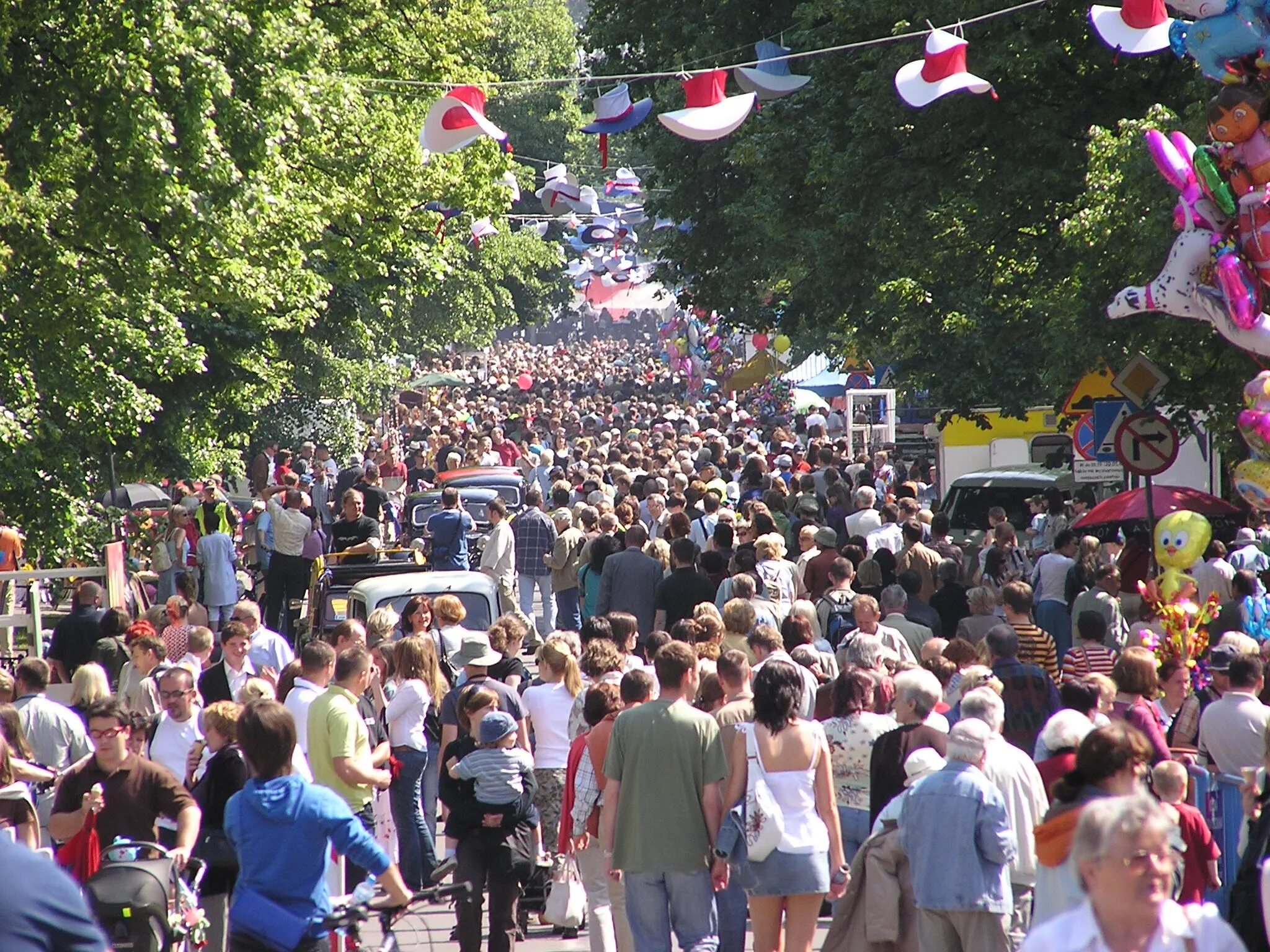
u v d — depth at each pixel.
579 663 39.50
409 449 166.12
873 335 94.69
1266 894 20.19
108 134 54.88
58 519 68.75
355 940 24.55
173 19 55.28
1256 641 43.75
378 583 56.06
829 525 75.88
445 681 41.53
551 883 34.22
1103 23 41.28
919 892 26.25
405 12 102.19
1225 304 40.88
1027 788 28.11
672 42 116.94
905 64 70.25
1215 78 40.12
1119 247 55.59
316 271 96.00
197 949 27.39
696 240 124.00
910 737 30.33
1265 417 41.31
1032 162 70.62
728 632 41.50
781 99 86.25
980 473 88.00
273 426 129.38
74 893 11.76
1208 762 33.31
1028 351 83.88
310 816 22.95
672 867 29.14
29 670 37.53
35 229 59.50
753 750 29.03
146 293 64.12
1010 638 36.38
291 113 62.50
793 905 29.12
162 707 38.03
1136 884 15.52
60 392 67.25
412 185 96.19
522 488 98.69
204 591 77.38
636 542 60.91
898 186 74.19
